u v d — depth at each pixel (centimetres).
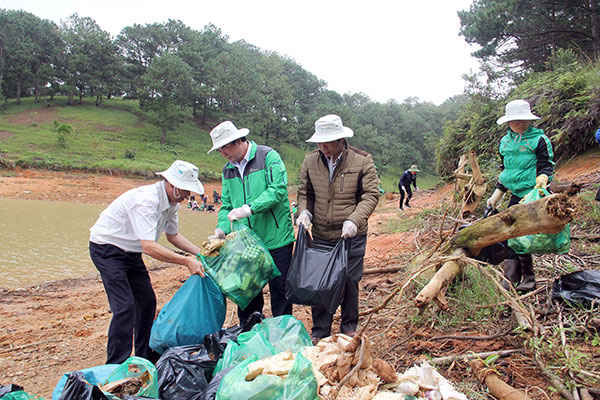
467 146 1512
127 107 8450
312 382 229
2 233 1460
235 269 352
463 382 278
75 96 9181
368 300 508
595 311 321
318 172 388
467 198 433
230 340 309
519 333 317
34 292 777
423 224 871
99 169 4522
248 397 226
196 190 363
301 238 355
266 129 8400
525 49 2288
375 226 1248
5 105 7850
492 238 316
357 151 383
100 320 602
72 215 2270
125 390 267
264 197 377
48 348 485
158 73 6844
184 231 1822
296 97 11444
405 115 12112
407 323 382
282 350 284
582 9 2078
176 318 332
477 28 2288
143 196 353
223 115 8250
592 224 590
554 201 280
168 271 951
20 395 246
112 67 8406
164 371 283
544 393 257
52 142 5512
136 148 6003
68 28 9962
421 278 410
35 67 8331
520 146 407
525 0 2152
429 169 10575
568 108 1152
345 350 249
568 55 1511
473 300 371
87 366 434
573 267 433
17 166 4291
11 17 8444
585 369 271
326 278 331
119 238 364
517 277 414
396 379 246
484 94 1733
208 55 9162
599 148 1089
